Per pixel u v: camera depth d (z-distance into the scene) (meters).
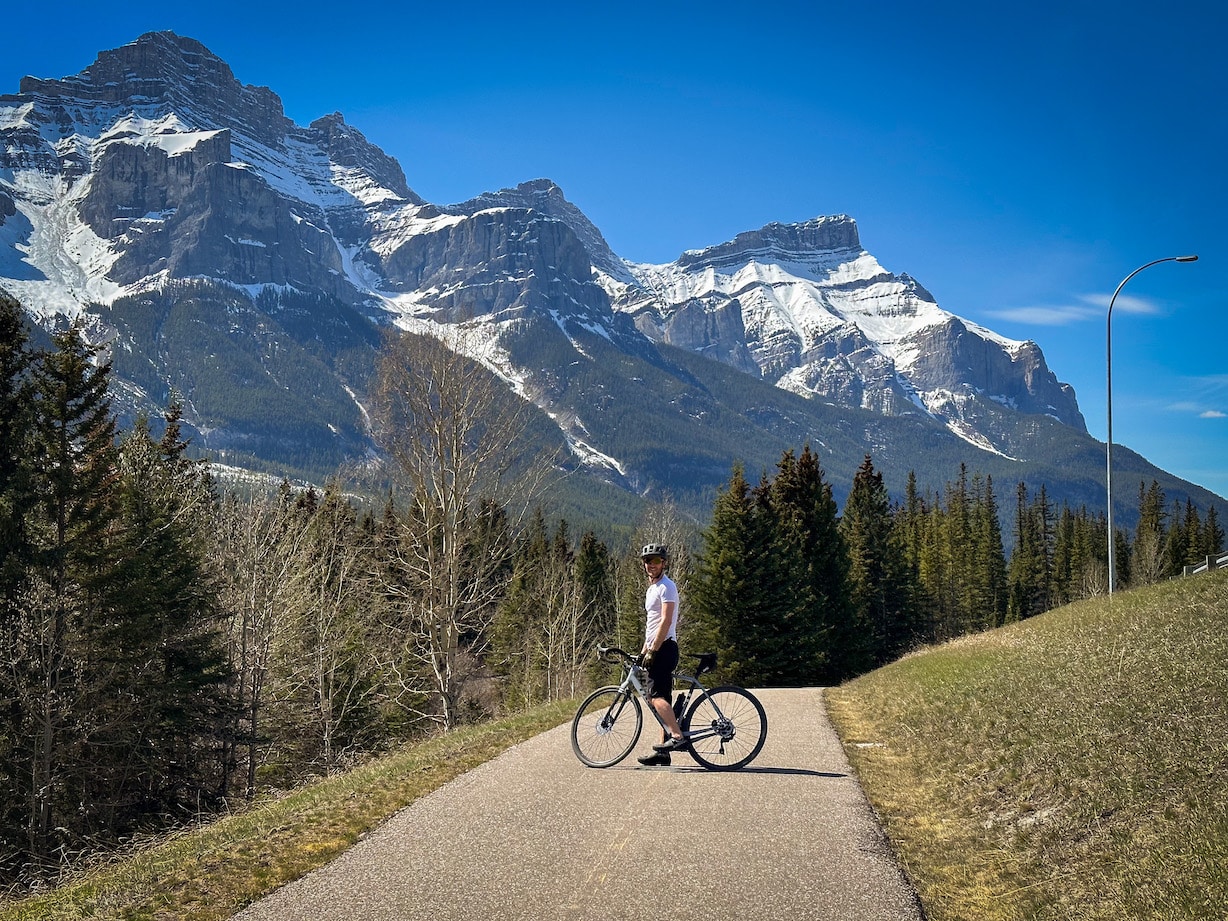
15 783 23.31
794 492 49.09
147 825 25.73
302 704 37.53
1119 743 8.45
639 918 5.41
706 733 9.63
